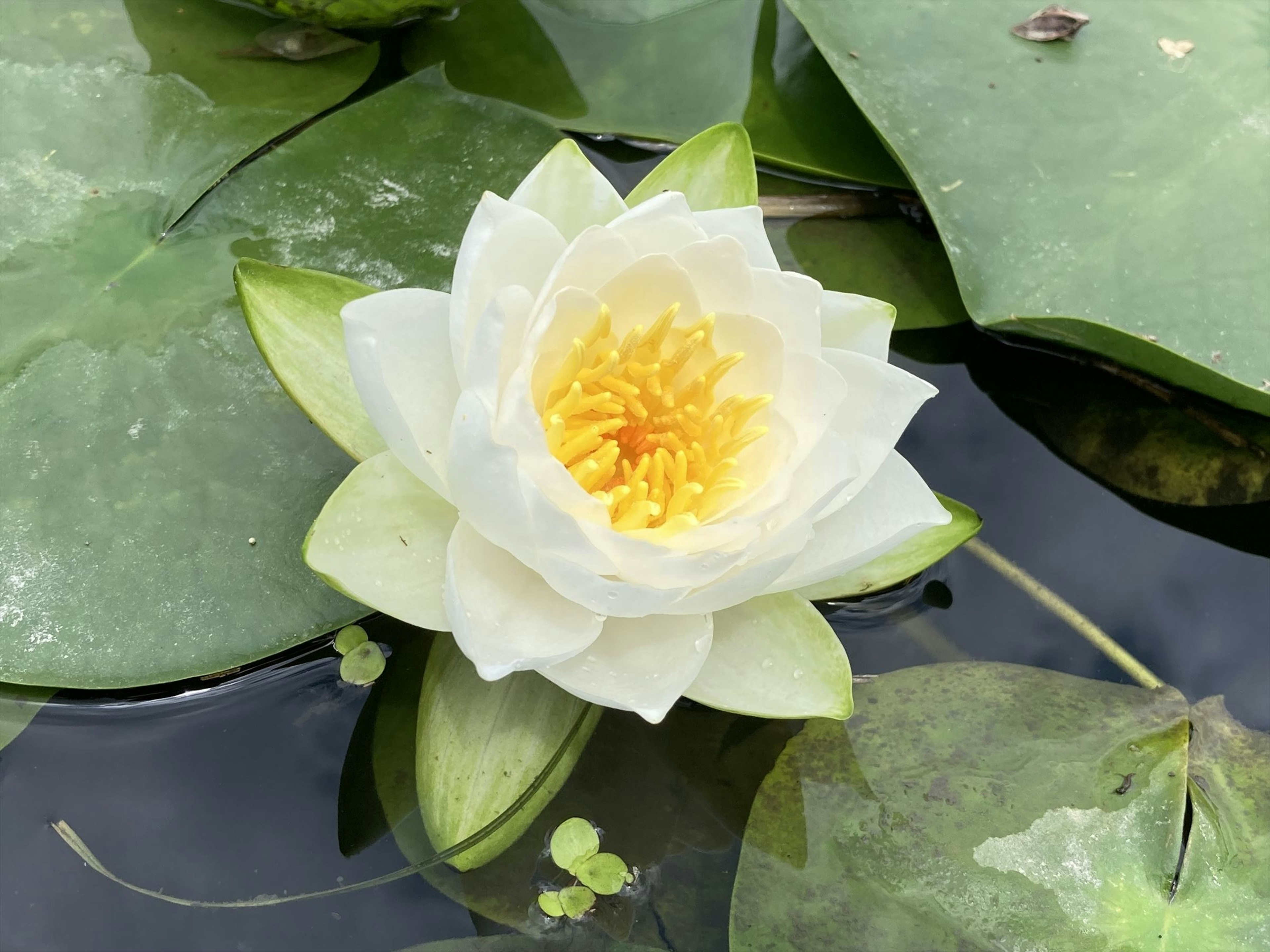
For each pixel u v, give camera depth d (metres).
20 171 0.67
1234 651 0.67
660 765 0.64
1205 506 0.69
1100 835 0.63
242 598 0.64
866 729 0.65
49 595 0.63
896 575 0.65
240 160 0.68
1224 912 0.63
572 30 0.73
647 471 0.64
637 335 0.63
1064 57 0.70
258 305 0.63
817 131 0.72
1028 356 0.71
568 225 0.63
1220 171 0.68
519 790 0.63
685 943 0.62
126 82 0.68
